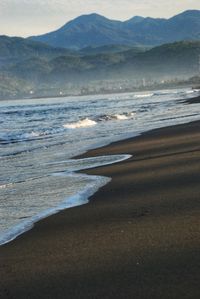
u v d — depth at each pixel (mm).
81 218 11703
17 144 34312
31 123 58812
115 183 16078
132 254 8656
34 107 135000
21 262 8891
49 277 8039
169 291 7027
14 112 99688
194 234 9398
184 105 77125
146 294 7027
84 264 8430
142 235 9711
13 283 7949
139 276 7676
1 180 18734
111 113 68812
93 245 9422
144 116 56688
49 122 58875
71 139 35250
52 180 17828
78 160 23203
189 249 8594
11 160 25266
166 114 57469
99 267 8219
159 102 99375
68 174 18938
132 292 7145
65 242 9812
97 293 7246
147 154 23281
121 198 13656
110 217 11547
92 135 37312
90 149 27484
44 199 14352
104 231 10328
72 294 7301
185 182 15125
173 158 20812
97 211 12305
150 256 8453
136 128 40562
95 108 94250
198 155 20922
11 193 15734
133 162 20828
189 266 7836
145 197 13492
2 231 11086
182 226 10047
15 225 11539
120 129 41062
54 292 7445
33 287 7707
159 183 15375
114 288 7348
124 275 7777
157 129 37469
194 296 6797
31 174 19859
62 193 15086
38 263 8742
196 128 35125
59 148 29562
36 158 25344
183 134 31672
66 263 8586
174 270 7742
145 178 16516
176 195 13336
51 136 39156
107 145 28906
